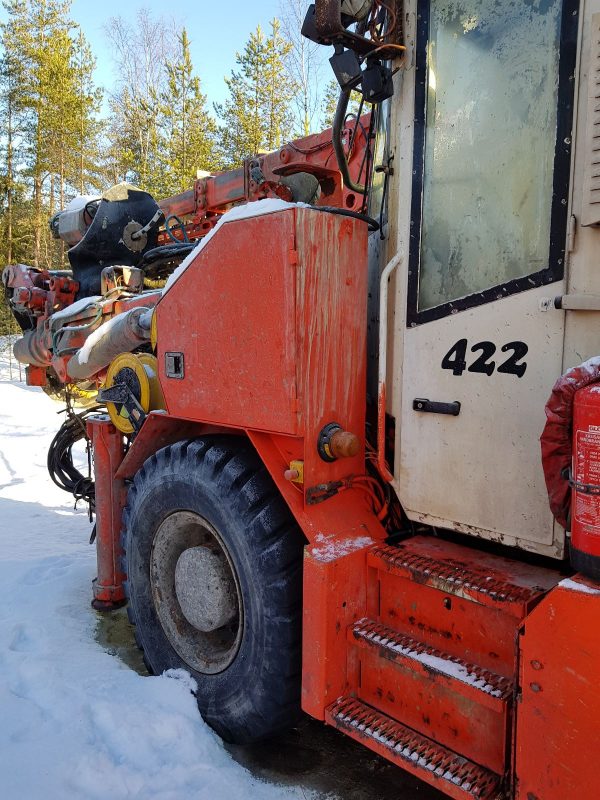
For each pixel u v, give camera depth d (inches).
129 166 1203.2
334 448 86.3
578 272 68.8
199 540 112.0
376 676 85.4
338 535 88.3
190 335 100.5
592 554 58.5
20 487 280.7
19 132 1130.7
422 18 83.7
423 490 85.0
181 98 1190.9
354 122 136.6
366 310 92.9
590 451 57.9
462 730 75.7
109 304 159.3
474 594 73.6
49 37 1133.1
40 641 132.1
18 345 202.1
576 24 68.2
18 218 1113.4
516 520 75.6
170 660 113.7
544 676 62.4
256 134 1101.7
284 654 90.6
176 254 161.2
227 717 99.9
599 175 64.2
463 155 79.6
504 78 75.4
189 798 87.7
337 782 95.1
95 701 105.7
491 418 77.2
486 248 77.5
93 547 198.2
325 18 81.2
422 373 84.3
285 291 83.7
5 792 86.3
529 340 73.3
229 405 94.3
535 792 63.8
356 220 90.1
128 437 145.3
